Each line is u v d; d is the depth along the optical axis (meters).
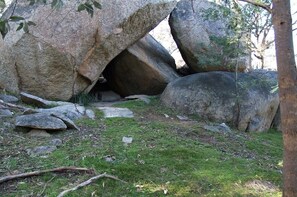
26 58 6.44
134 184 3.53
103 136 4.83
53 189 3.29
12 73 6.55
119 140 4.68
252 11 5.46
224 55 7.13
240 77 6.88
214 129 5.79
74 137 4.70
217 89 6.62
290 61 2.57
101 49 6.83
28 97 6.13
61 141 4.49
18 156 3.99
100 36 6.71
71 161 3.86
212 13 6.30
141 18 6.98
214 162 4.23
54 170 3.60
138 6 6.86
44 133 4.72
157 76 7.69
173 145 4.63
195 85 6.72
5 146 4.25
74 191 3.25
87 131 5.02
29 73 6.55
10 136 4.56
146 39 8.48
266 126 6.99
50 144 4.36
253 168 4.19
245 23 5.65
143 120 5.86
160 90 7.88
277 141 6.15
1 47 6.46
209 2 7.94
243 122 6.48
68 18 6.47
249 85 6.59
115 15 6.74
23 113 5.30
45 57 6.42
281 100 2.63
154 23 7.24
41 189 3.29
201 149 4.63
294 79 2.57
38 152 4.11
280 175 4.04
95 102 7.41
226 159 4.43
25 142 4.41
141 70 7.62
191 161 4.18
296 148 2.61
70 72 6.69
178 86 6.89
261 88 6.90
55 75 6.61
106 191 3.35
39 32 6.31
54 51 6.39
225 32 7.16
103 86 8.70
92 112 6.05
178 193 3.43
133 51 7.40
